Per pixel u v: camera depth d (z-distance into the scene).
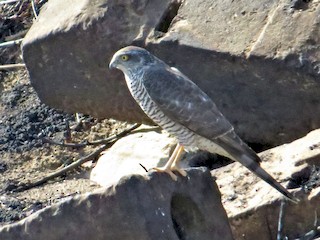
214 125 11.66
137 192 10.33
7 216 13.70
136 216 10.28
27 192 14.58
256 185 12.28
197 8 14.50
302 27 13.71
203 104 11.73
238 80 13.93
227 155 11.80
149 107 11.95
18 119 16.59
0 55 18.17
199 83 14.22
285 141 14.12
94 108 15.45
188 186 10.84
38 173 15.27
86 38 14.69
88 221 10.37
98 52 14.73
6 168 15.43
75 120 16.48
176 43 14.10
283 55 13.50
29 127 16.34
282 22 13.84
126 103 15.08
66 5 15.26
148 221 10.30
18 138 16.11
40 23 15.36
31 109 16.81
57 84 15.38
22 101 17.08
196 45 13.98
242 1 14.32
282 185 11.98
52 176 14.97
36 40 15.04
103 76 14.92
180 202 10.93
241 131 14.32
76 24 14.70
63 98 15.53
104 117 15.56
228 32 14.05
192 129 11.71
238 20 14.16
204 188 10.99
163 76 11.84
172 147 14.55
